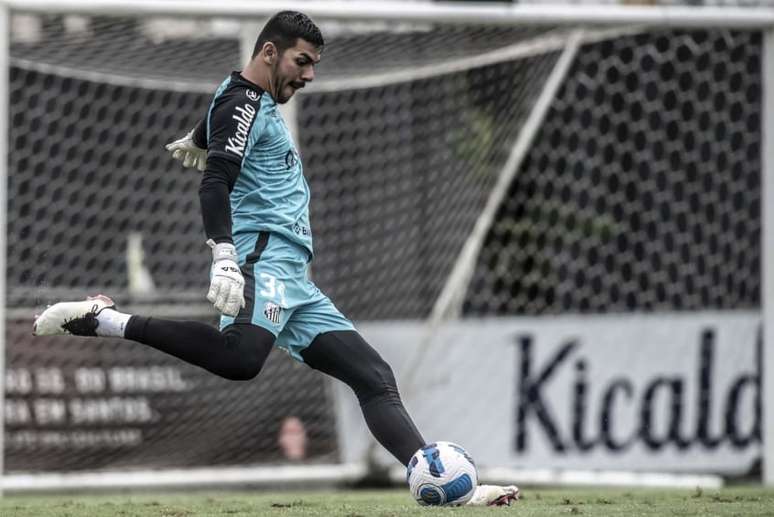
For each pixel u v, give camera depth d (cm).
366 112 3253
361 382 1716
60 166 3192
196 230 3225
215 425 2992
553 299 3319
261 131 1641
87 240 3195
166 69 3167
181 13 2903
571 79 3344
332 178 3234
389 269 3173
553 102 3341
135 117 3238
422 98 3234
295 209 1681
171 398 2958
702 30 3228
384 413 1706
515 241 3306
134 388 2930
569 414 3030
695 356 3078
